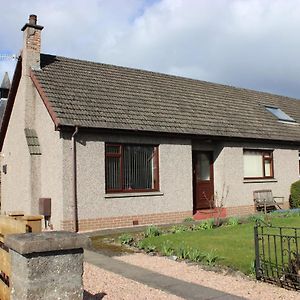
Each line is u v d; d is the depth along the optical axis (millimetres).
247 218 15016
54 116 13039
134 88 17141
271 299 5984
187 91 19344
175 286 6562
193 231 12094
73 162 13156
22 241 4258
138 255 9312
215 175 17797
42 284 4371
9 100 17141
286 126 21172
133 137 14602
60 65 16250
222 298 5918
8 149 17938
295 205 19703
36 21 15469
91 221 13430
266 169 19531
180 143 15992
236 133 17703
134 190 14633
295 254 7012
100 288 6387
